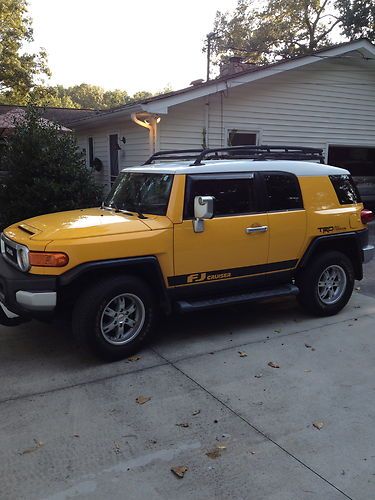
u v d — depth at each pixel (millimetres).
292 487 2586
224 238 4578
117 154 12477
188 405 3463
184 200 4367
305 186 5184
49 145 8883
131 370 4043
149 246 4172
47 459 2824
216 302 4625
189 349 4500
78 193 9047
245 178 4766
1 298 4168
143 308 4277
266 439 3039
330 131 12633
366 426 3201
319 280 5336
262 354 4395
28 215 8742
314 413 3363
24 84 28109
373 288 6738
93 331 4023
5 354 4383
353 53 11703
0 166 9203
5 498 2490
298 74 11766
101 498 2496
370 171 14070
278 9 29672
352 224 5512
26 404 3469
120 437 3057
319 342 4699
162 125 10227
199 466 2764
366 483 2623
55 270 3852
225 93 10805
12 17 27172
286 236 4988
